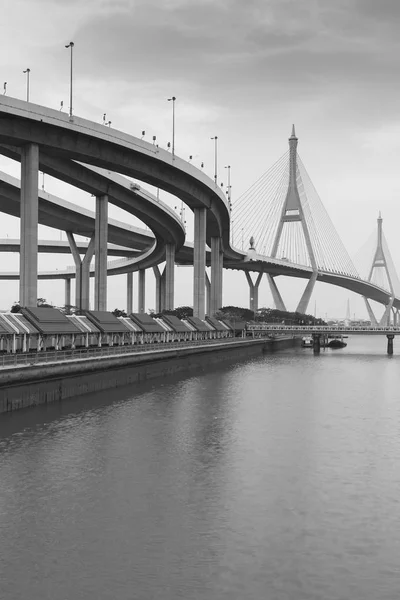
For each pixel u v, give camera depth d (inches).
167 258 5797.2
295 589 839.1
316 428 1855.3
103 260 4065.0
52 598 808.3
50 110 2965.1
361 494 1218.6
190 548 957.8
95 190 3959.2
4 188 3961.6
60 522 1054.4
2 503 1143.0
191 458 1475.1
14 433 1691.7
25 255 2987.2
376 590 839.7
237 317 6240.2
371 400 2450.8
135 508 1125.7
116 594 819.4
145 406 2202.3
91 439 1652.3
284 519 1080.8
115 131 3294.8
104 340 3132.4
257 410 2171.5
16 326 2354.8
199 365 3981.3
